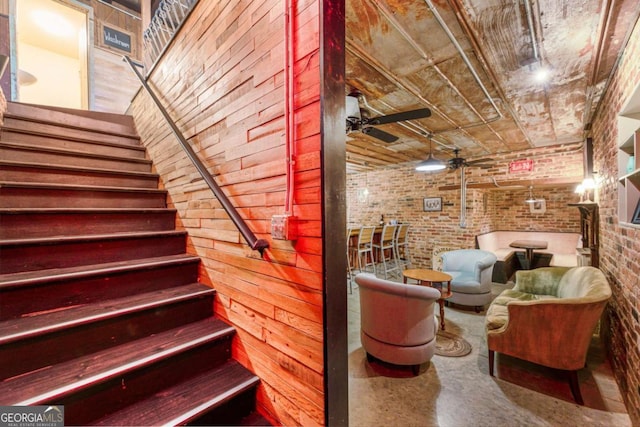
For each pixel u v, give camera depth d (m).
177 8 2.75
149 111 2.86
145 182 2.55
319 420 1.09
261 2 1.36
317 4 1.07
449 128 3.52
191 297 1.64
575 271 2.68
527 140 4.09
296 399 1.19
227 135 1.62
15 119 2.35
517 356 2.08
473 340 2.77
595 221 2.96
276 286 1.28
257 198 1.39
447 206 5.57
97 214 1.88
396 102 2.72
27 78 4.37
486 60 1.99
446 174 5.61
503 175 4.92
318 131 1.06
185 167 2.11
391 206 6.41
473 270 4.05
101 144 2.70
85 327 1.27
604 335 2.55
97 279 1.50
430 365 2.31
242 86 1.50
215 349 1.50
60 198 1.93
